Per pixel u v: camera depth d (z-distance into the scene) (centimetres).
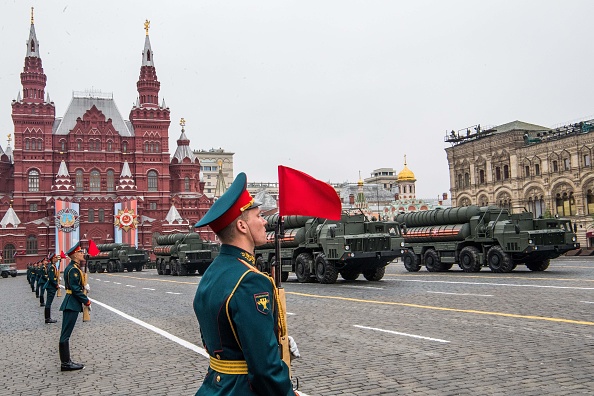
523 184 6266
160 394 825
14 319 1930
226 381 327
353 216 2541
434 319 1338
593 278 2145
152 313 1839
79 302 1035
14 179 9112
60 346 1020
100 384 906
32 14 9662
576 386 740
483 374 822
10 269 7169
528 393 721
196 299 354
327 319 1445
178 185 10212
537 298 1602
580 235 5572
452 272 3019
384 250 2486
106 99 10069
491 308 1459
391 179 19750
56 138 9475
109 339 1348
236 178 376
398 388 777
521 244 2614
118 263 6241
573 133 5703
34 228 8856
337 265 2548
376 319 1396
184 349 1161
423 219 3234
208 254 4441
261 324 318
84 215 9112
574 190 5653
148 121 9888
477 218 2892
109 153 9556
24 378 981
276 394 313
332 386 804
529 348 971
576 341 1005
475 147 6931
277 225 483
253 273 335
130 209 9212
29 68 9425
